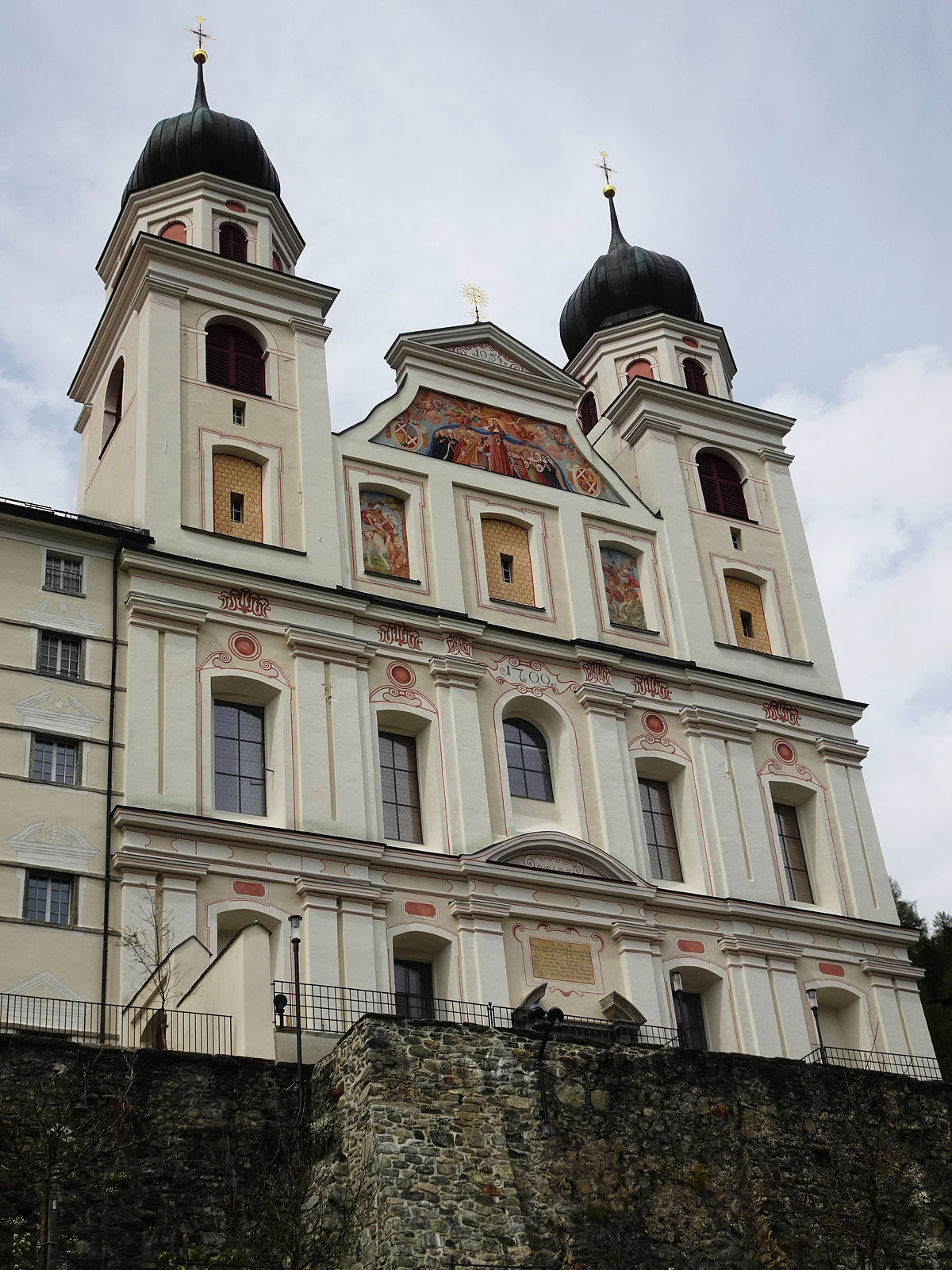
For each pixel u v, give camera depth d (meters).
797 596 54.41
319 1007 37.72
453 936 42.09
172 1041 33.38
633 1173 30.84
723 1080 32.94
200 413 46.41
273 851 40.56
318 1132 30.09
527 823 45.28
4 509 41.56
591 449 53.06
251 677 42.81
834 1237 31.81
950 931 61.72
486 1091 30.27
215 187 52.16
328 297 50.34
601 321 60.94
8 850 37.56
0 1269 25.83
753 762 49.81
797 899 49.09
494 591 48.78
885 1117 34.19
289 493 46.50
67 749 39.75
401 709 44.72
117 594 42.31
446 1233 28.23
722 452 56.34
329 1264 27.72
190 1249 28.06
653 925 44.94
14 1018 35.66
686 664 49.94
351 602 45.22
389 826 43.62
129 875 38.38
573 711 47.59
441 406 50.94
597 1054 31.91
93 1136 28.11
